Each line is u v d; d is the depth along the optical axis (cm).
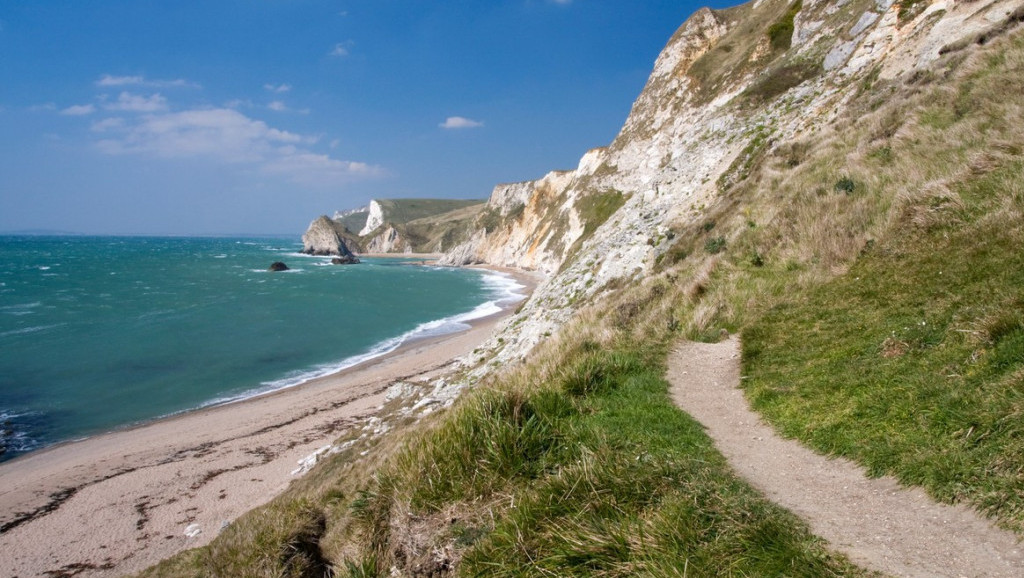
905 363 582
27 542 1518
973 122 1052
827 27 2998
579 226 7956
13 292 6009
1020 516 327
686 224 2194
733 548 347
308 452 2028
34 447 2167
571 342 1191
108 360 3375
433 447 545
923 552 325
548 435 539
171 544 1473
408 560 466
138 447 2147
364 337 4222
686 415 654
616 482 432
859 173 1214
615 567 358
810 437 539
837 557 332
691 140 3097
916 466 414
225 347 3797
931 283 723
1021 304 531
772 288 1061
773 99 2705
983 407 432
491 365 2083
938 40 1705
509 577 387
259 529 786
